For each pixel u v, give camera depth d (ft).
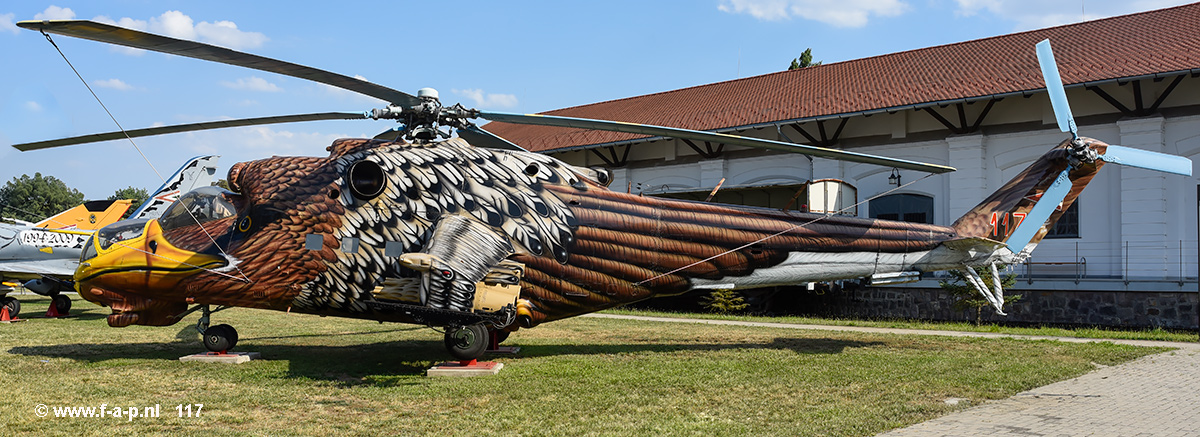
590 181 41.34
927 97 82.89
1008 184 47.91
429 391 31.50
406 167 37.22
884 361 41.14
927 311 78.64
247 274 37.93
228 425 25.39
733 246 42.57
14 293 128.57
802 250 43.78
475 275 33.35
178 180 86.99
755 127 93.97
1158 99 72.23
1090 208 76.33
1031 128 79.97
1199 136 70.59
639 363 40.34
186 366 38.01
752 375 36.06
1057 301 73.00
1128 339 55.06
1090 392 32.27
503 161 39.34
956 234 46.32
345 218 37.24
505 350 45.32
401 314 37.11
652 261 41.11
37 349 44.68
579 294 40.01
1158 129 71.92
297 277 37.73
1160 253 70.74
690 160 106.63
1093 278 74.90
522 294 38.73
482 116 37.47
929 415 27.32
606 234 40.06
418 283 35.60
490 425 25.52
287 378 34.63
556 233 38.81
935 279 78.54
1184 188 71.20
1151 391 32.58
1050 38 90.74
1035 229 46.98
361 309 37.93
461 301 32.55
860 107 87.04
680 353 45.11
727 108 106.11
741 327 63.93
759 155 99.71
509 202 38.19
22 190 238.27
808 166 95.55
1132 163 46.06
